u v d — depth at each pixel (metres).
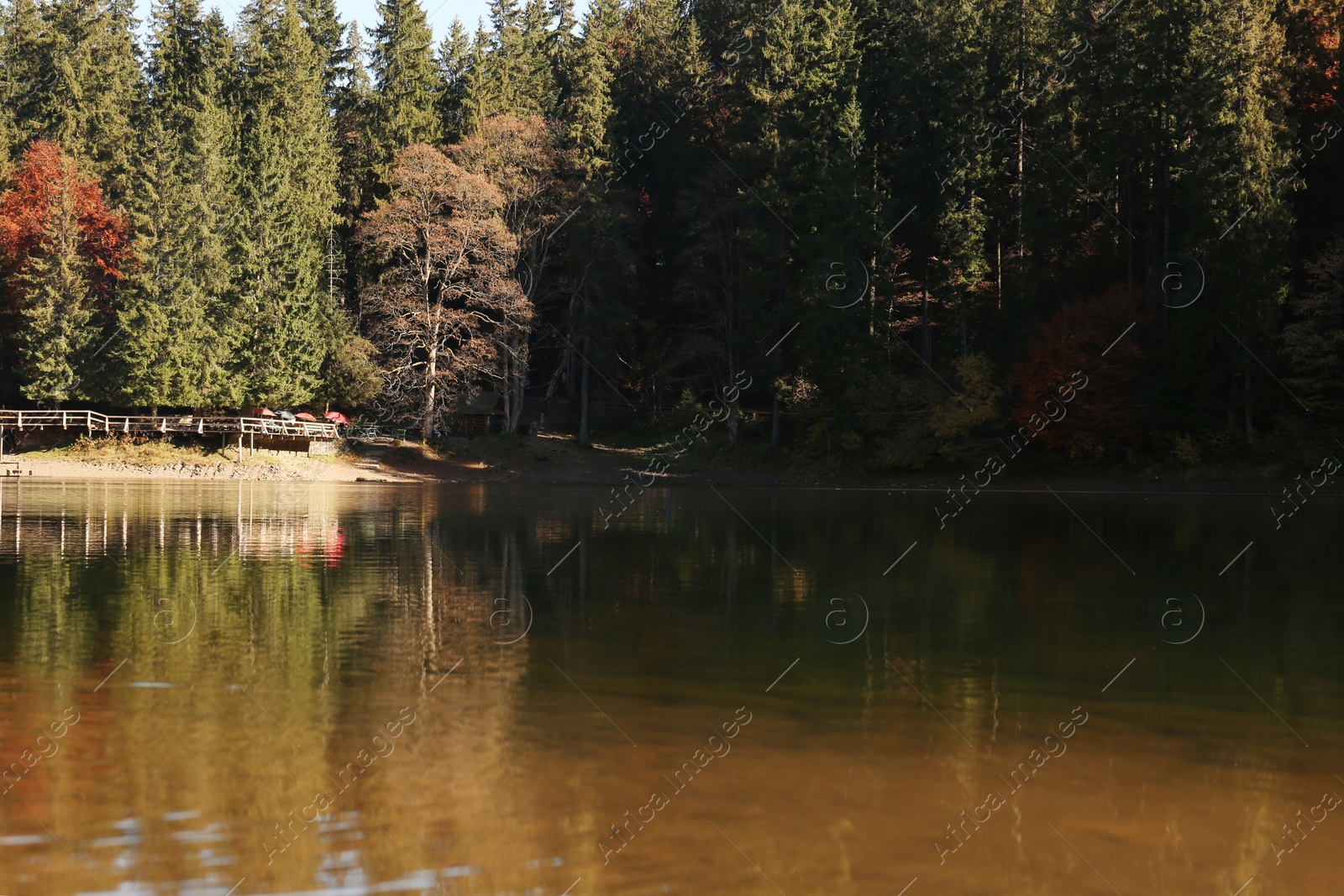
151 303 53.78
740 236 56.28
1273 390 44.12
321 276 59.91
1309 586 17.83
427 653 12.20
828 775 8.27
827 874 6.56
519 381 61.28
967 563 20.84
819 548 23.31
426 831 7.13
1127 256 50.25
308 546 22.66
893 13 60.94
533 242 58.75
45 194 58.41
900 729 9.45
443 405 58.09
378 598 15.99
